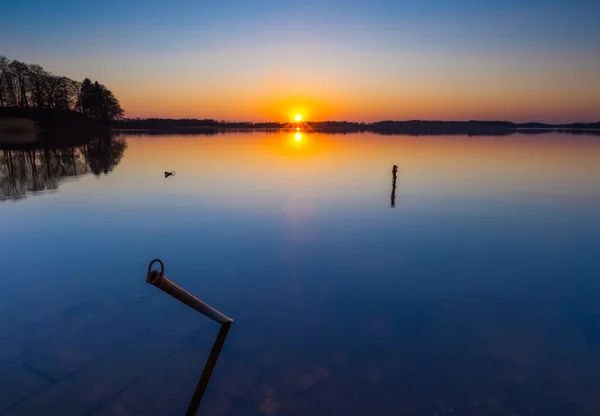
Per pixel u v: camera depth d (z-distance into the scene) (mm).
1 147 52375
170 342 6566
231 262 10344
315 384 5512
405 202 18578
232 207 17219
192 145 65938
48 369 5840
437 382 5574
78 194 20344
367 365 5945
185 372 5777
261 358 6105
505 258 10797
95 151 49469
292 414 4961
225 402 5156
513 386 5504
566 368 5910
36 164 34281
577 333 6895
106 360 6062
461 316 7496
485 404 5156
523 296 8406
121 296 8305
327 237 12711
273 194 20500
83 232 13180
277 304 7941
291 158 42719
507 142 82625
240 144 70625
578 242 12273
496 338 6734
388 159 42000
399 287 8820
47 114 93000
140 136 104562
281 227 13852
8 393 5316
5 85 87938
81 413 4965
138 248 11484
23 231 13289
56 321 7254
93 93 110812
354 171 31109
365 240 12336
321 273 9617
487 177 27578
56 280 9148
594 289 8727
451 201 18891
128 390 5383
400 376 5699
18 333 6844
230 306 7859
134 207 17188
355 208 17125
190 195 20141
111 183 24062
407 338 6711
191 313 7590
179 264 10203
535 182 25109
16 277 9320
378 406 5105
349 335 6781
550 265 10258
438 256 10930
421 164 36781
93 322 7219
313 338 6684
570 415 4969
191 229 13578
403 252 11227
